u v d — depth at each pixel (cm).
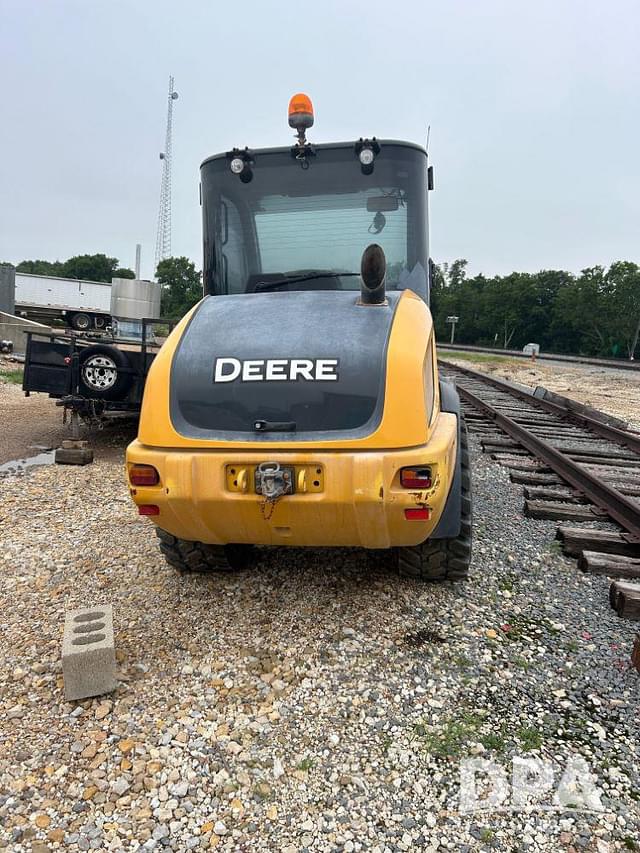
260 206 406
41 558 430
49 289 3406
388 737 259
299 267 404
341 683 294
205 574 403
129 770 241
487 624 346
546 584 398
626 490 614
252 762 245
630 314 6681
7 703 279
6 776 237
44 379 721
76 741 255
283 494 282
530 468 683
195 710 275
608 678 300
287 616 352
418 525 291
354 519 286
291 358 296
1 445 796
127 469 303
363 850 208
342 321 316
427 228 410
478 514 525
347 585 387
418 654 317
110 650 280
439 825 218
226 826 217
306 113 393
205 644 326
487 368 2536
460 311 9150
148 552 440
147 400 306
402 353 294
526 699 284
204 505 292
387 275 400
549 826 218
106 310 3441
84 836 212
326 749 252
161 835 213
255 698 283
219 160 409
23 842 209
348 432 282
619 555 440
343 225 401
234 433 290
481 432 915
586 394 1620
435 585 388
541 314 8312
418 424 283
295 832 215
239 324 324
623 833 215
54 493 580
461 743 255
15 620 349
